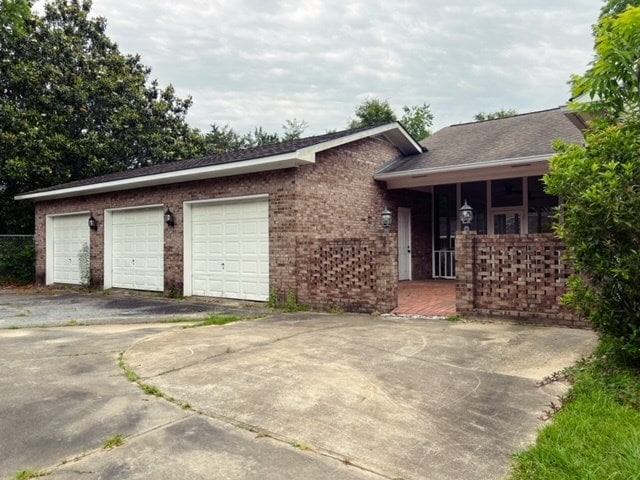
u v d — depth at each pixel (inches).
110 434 128.7
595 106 179.6
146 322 326.0
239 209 407.5
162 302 417.7
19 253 634.2
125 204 497.7
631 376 158.6
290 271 368.5
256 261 394.9
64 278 580.4
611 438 115.3
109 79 754.2
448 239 570.6
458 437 124.3
